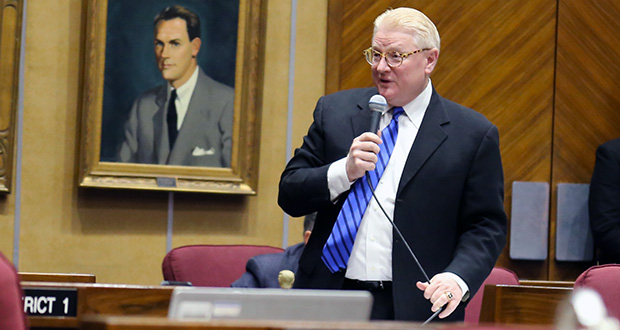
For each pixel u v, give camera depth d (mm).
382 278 4059
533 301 4309
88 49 7715
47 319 3402
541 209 8992
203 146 8094
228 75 8164
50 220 7762
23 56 7660
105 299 3432
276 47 8430
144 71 7926
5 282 2490
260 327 2072
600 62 9180
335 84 8578
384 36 4117
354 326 2092
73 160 7828
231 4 8156
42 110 7727
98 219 7898
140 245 8023
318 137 4359
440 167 4145
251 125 8211
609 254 8188
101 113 7781
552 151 9086
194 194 8172
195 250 6344
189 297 2418
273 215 8398
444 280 3863
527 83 9055
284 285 3680
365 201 4125
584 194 9055
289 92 8461
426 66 4219
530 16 9062
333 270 4094
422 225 4098
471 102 8961
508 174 9008
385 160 4176
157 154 7961
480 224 4184
